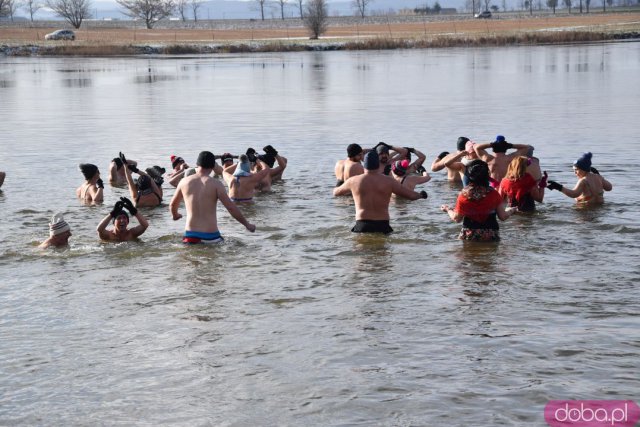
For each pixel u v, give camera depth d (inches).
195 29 5708.7
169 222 462.0
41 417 210.8
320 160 688.4
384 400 215.0
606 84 1464.1
